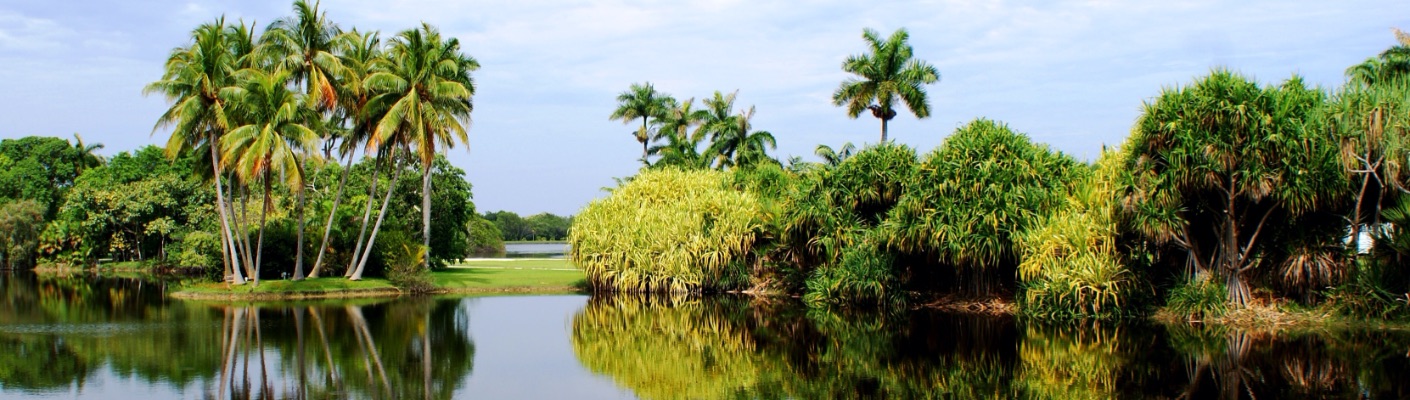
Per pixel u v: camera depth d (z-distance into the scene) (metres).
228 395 13.91
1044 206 24.86
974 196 24.97
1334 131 19.83
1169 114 20.73
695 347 19.94
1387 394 13.34
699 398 14.03
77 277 49.38
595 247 35.75
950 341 20.48
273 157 30.23
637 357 18.42
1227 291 21.78
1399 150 18.73
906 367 16.92
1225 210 21.14
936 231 24.80
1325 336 19.17
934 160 25.95
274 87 30.78
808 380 15.69
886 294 28.00
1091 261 22.42
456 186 49.09
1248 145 19.75
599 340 21.08
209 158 35.34
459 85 33.34
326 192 46.22
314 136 31.14
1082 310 22.73
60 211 62.19
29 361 17.09
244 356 17.86
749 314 27.47
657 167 49.12
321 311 27.70
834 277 28.92
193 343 19.73
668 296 34.16
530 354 18.67
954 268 27.75
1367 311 20.16
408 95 32.72
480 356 18.31
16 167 65.50
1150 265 23.11
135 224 54.53
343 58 33.97
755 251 33.78
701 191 36.47
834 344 20.34
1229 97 20.05
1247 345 18.31
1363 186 19.73
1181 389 14.10
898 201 27.05
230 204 35.38
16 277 49.47
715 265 33.56
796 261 32.12
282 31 32.59
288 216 41.97
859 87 41.34
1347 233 21.00
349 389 14.48
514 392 14.47
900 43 41.53
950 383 15.16
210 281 38.84
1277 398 13.23
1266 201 21.22
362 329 22.72
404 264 36.50
